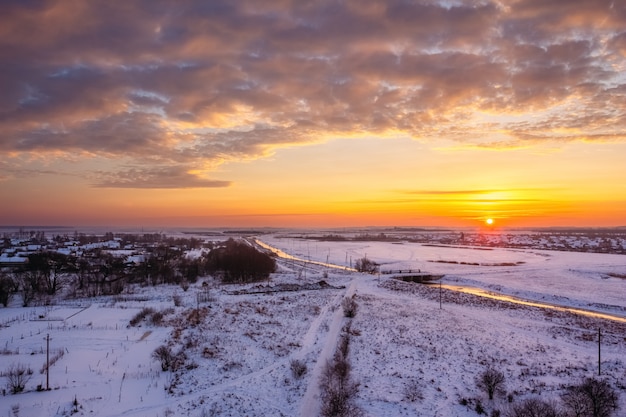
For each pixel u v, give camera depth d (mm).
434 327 48000
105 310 54188
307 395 28469
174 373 31625
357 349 39250
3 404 25250
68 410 24781
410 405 27172
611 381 31359
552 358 37438
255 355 36906
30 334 41594
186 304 59156
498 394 28719
